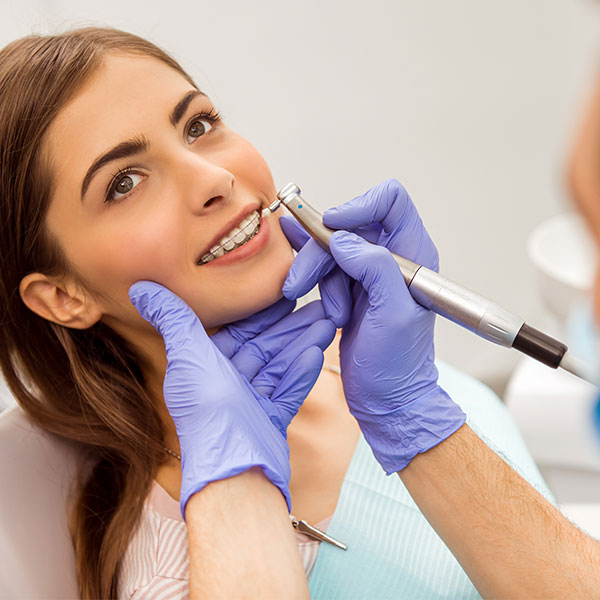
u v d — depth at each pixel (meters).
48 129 0.74
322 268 0.76
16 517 0.90
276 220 0.83
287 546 0.63
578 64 1.62
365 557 0.89
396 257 0.73
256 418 0.71
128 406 0.95
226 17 1.59
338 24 1.63
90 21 1.47
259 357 0.81
